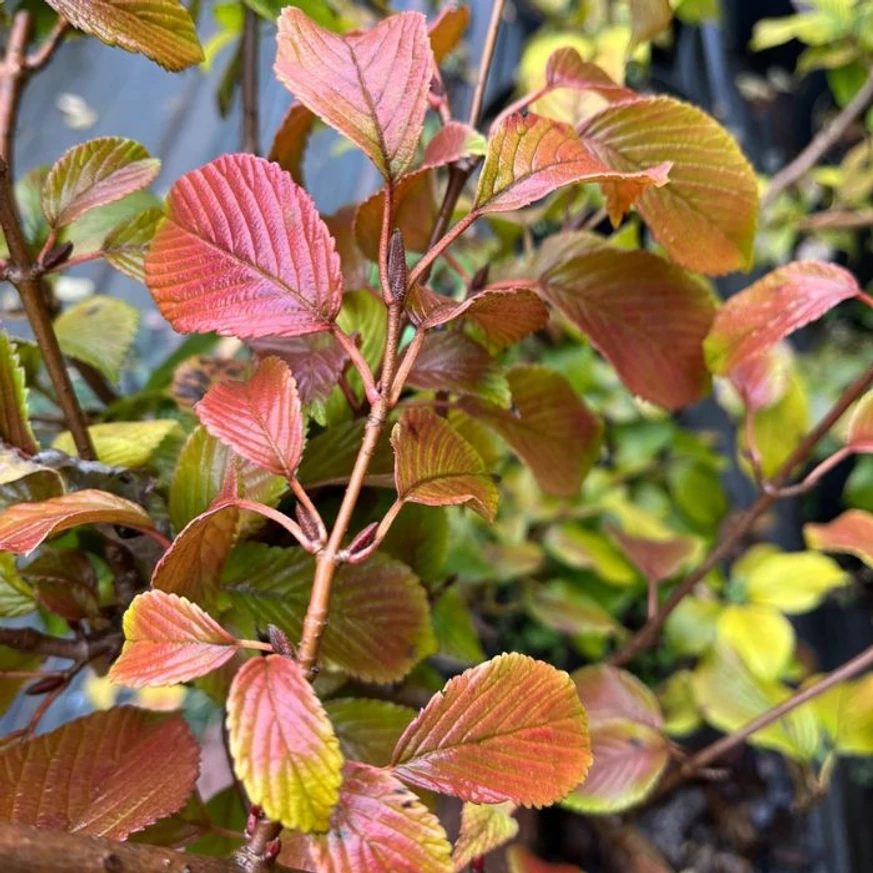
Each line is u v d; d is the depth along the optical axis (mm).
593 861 721
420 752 212
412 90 238
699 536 849
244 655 305
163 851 189
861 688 530
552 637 796
